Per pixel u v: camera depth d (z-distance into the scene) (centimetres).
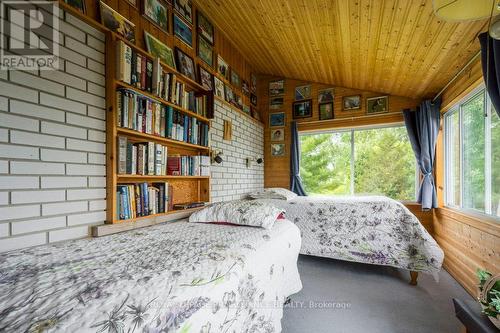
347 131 377
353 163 371
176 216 186
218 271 84
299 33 248
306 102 394
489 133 199
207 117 232
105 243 114
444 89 271
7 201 102
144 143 164
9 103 104
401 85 298
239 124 331
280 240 139
